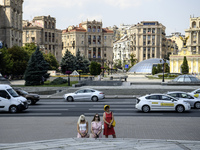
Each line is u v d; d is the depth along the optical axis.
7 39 87.06
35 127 16.31
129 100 31.61
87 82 44.41
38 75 47.94
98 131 11.34
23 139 13.53
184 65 76.94
